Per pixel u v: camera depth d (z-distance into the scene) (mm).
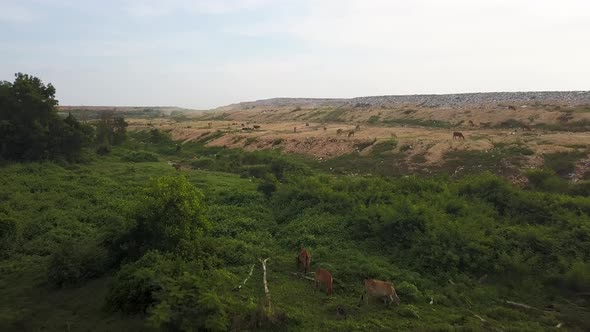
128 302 10391
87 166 32219
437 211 16250
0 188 22516
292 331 9633
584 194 20156
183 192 13336
